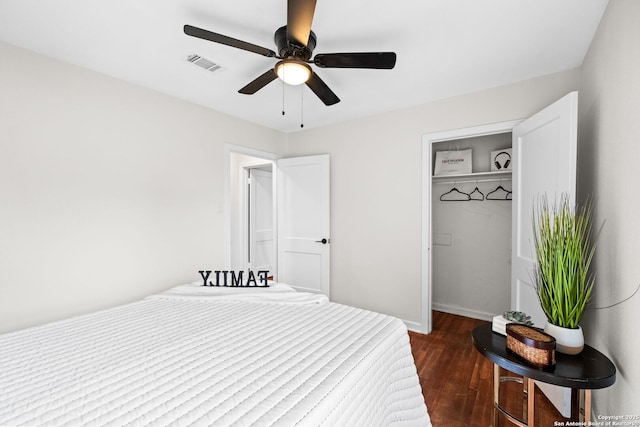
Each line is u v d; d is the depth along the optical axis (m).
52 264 1.96
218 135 3.04
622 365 1.25
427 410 1.71
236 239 4.79
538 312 1.96
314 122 3.45
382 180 3.12
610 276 1.40
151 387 1.02
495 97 2.48
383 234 3.12
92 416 0.87
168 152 2.62
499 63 2.09
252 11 1.53
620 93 1.30
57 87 1.99
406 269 2.98
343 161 3.39
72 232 2.05
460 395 1.93
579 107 2.07
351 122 3.33
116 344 1.36
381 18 1.58
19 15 1.55
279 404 0.92
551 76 2.25
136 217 2.40
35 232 1.89
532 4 1.48
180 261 2.71
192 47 1.88
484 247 3.37
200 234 2.87
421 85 2.45
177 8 1.51
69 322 1.65
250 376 1.08
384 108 2.98
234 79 2.34
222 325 1.59
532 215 2.07
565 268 1.39
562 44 1.83
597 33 1.65
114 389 1.01
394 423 1.40
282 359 1.20
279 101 2.80
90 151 2.14
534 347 1.26
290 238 3.71
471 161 3.38
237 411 0.88
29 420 0.86
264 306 1.93
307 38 1.38
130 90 2.37
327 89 1.91
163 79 2.33
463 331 2.97
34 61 1.90
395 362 1.46
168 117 2.62
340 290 3.41
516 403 1.84
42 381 1.06
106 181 2.23
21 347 1.34
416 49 1.90
